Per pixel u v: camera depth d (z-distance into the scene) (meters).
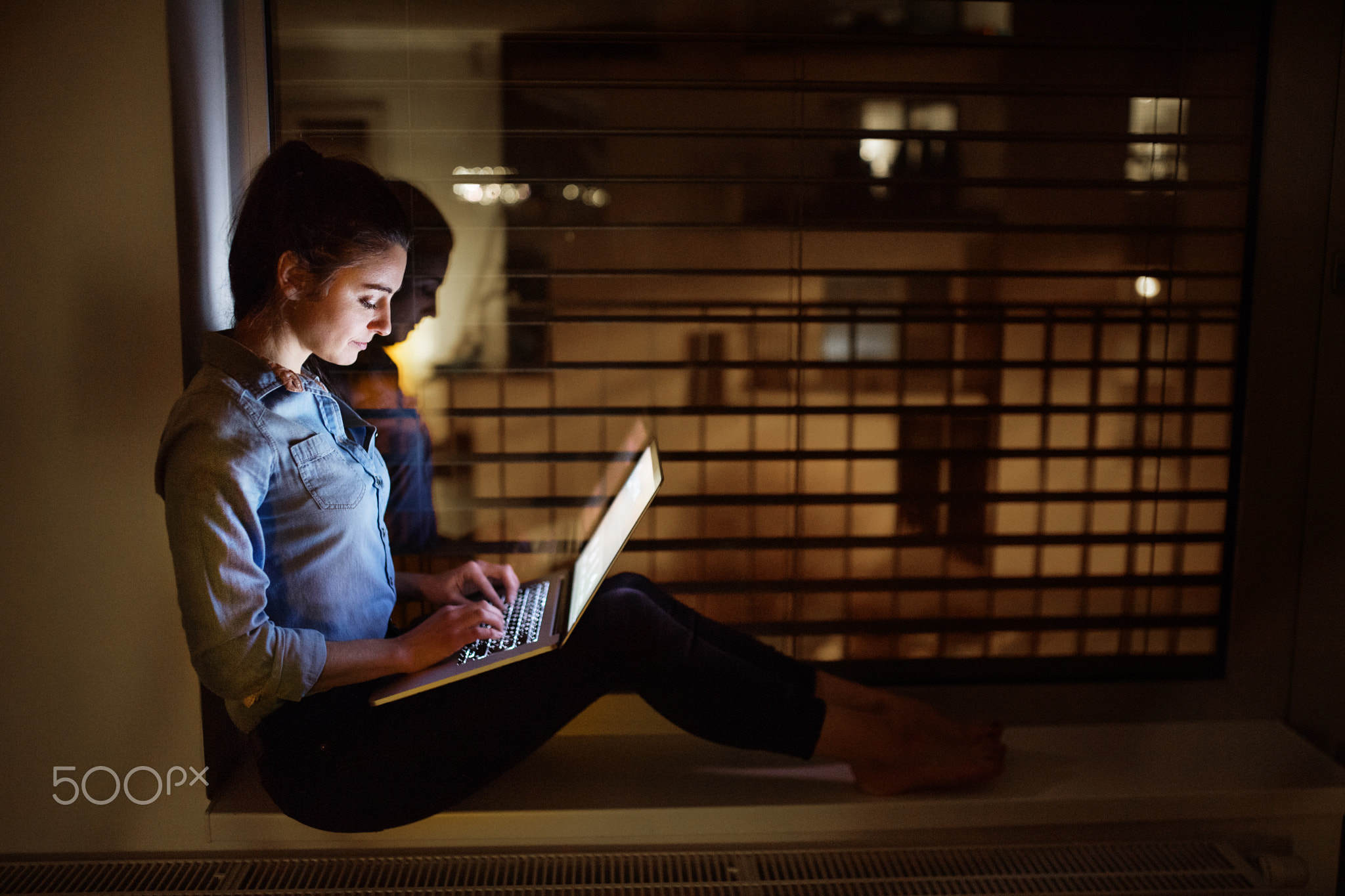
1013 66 1.75
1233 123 1.78
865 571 1.86
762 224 1.76
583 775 1.64
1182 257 1.81
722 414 1.81
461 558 1.83
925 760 1.53
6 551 1.54
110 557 1.54
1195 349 1.83
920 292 1.79
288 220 1.25
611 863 1.52
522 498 1.82
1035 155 1.77
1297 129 1.78
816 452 1.83
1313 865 1.62
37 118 1.46
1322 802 1.58
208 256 1.60
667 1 1.71
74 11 1.44
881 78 1.74
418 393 1.78
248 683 1.21
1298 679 1.90
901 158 1.76
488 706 1.37
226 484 1.20
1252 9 1.76
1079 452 1.85
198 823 1.57
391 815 1.37
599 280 1.77
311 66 1.70
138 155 1.47
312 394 1.37
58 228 1.48
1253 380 1.83
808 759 1.51
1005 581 1.88
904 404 1.82
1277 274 1.81
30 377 1.51
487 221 1.75
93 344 1.50
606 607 1.43
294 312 1.30
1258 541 1.87
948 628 1.89
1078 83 1.76
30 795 1.59
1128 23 1.75
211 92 1.61
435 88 1.71
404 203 1.73
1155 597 1.89
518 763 1.42
